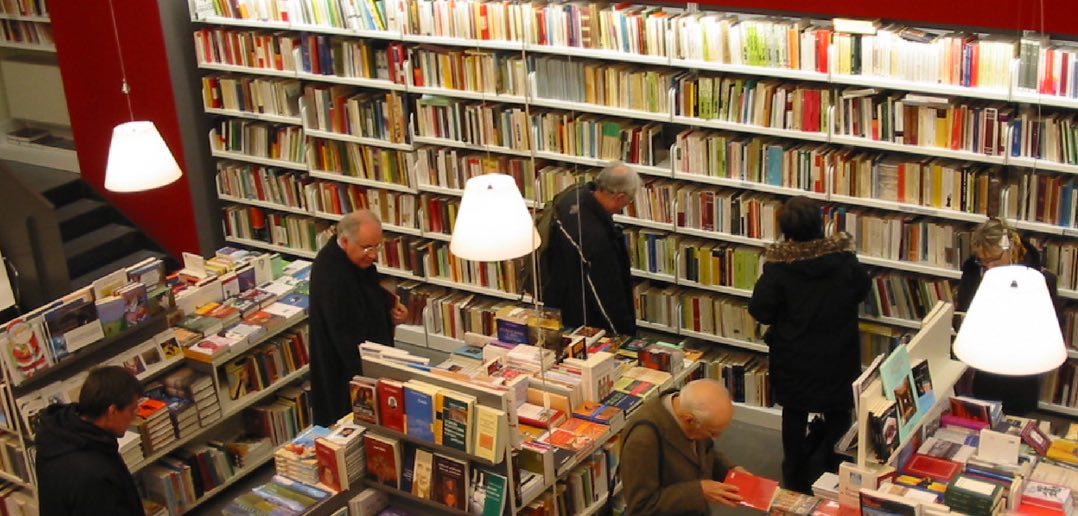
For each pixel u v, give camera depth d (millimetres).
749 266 7129
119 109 9117
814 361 6129
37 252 8414
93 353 6355
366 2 7852
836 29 6387
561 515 5277
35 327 5918
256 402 7105
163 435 6395
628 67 7207
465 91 7688
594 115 7531
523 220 4824
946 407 5203
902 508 4309
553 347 5551
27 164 10242
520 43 7316
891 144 6461
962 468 4742
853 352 6180
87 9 8914
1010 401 5711
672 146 7129
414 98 8023
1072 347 6414
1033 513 4449
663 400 4691
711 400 4500
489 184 4805
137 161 6227
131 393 4918
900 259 6727
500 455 4699
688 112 7008
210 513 6789
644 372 5719
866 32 6305
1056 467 4840
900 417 4652
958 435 5027
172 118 8898
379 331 6293
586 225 6270
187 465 6574
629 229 7551
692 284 7367
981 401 5133
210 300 7078
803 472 6492
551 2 7348
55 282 8523
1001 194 6281
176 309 6797
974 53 6070
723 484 4609
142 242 9562
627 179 6184
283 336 7238
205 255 9344
